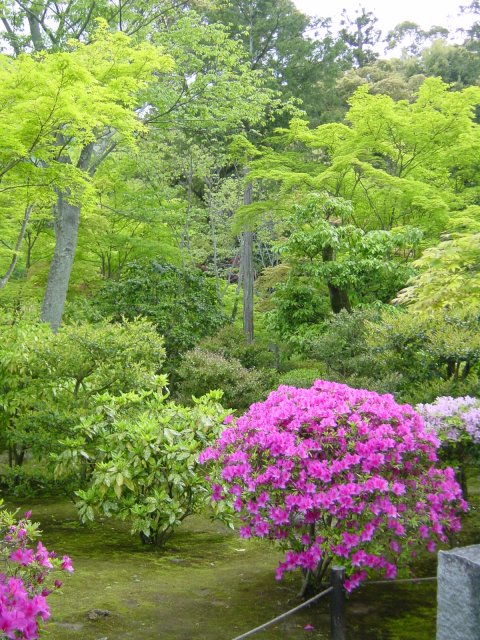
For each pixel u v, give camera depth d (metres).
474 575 2.50
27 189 8.65
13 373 7.11
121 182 16.97
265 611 3.68
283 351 14.41
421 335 6.15
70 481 6.46
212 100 15.09
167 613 3.64
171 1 15.17
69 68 7.29
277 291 14.38
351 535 3.34
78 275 15.55
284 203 16.12
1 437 7.71
